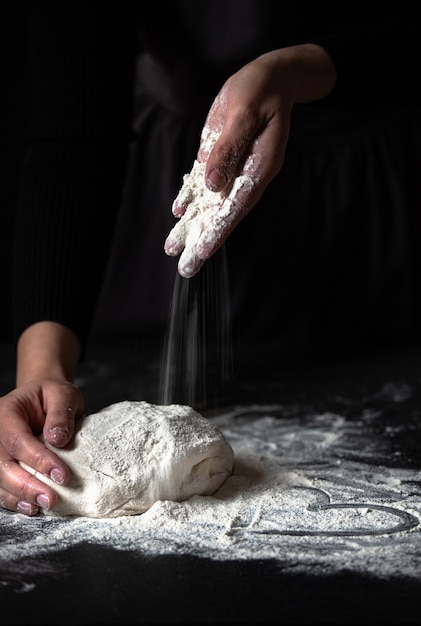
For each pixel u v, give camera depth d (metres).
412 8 1.41
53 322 1.40
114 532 1.01
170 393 1.79
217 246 1.10
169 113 2.32
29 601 0.84
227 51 1.87
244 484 1.17
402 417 1.58
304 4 1.74
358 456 1.33
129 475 1.07
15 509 1.08
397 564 0.91
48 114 1.53
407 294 2.46
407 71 1.37
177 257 2.39
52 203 1.47
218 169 1.07
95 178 1.50
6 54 2.70
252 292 2.46
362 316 2.46
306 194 2.40
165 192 2.39
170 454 1.09
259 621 0.79
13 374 2.01
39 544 0.98
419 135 2.42
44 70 1.55
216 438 1.14
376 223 2.42
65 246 1.45
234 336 2.45
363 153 2.40
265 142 1.10
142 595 0.84
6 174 2.72
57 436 1.09
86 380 1.92
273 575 0.88
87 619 0.80
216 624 0.78
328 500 1.12
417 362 2.12
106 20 1.54
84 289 1.45
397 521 1.04
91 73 1.52
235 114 1.10
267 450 1.36
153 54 2.03
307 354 2.24
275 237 2.42
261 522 1.04
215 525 1.03
